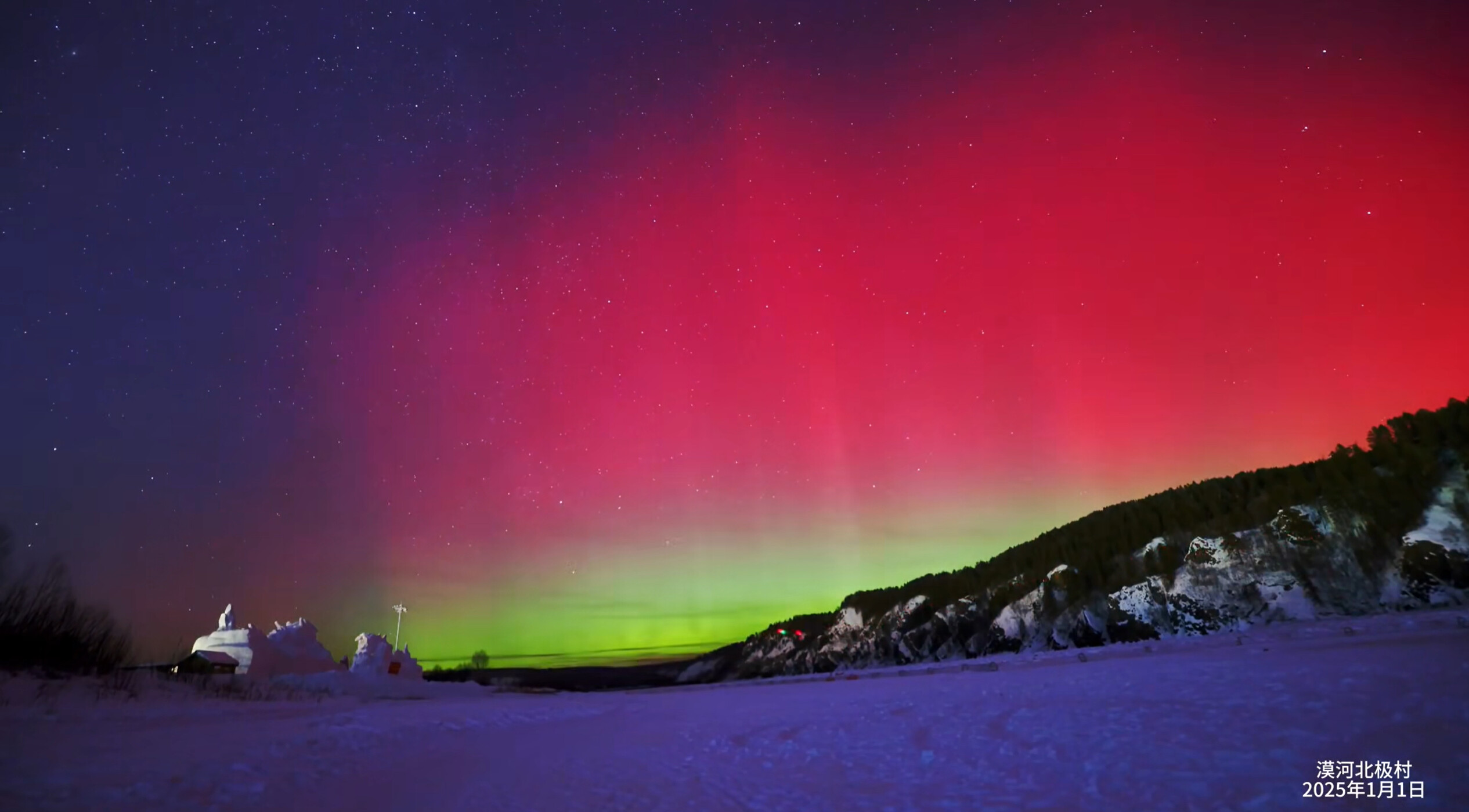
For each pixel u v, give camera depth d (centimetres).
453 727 1733
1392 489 3450
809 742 1174
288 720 1736
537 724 1888
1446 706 772
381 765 1080
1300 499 3938
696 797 799
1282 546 3731
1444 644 1434
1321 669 1225
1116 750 791
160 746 1150
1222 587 3812
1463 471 3238
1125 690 1351
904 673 4216
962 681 2359
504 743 1420
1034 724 1063
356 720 1731
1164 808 568
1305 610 3312
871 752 1009
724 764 1029
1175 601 3988
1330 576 3384
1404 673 1023
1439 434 3541
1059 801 627
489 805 789
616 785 898
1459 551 2955
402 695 4028
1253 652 2044
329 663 4534
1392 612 2914
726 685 5978
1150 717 970
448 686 4825
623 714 2220
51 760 976
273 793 827
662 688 6775
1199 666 1673
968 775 783
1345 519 3538
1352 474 3753
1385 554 3241
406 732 1523
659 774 974
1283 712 869
